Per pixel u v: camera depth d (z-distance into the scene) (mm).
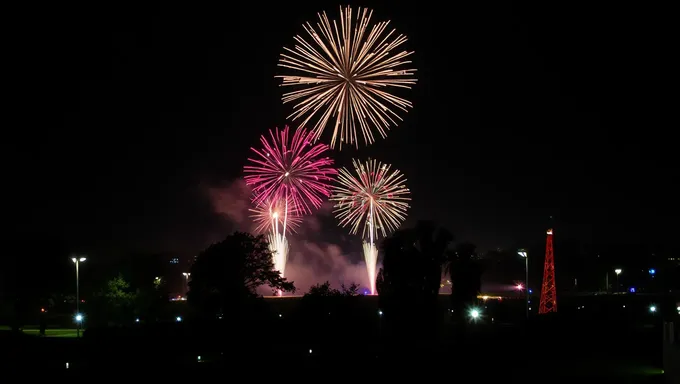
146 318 117250
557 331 93188
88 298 129375
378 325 85250
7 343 79125
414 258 72750
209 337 81125
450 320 97500
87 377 58938
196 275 97688
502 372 61000
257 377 57562
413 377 58344
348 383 55594
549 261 129500
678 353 51281
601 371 62094
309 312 86375
